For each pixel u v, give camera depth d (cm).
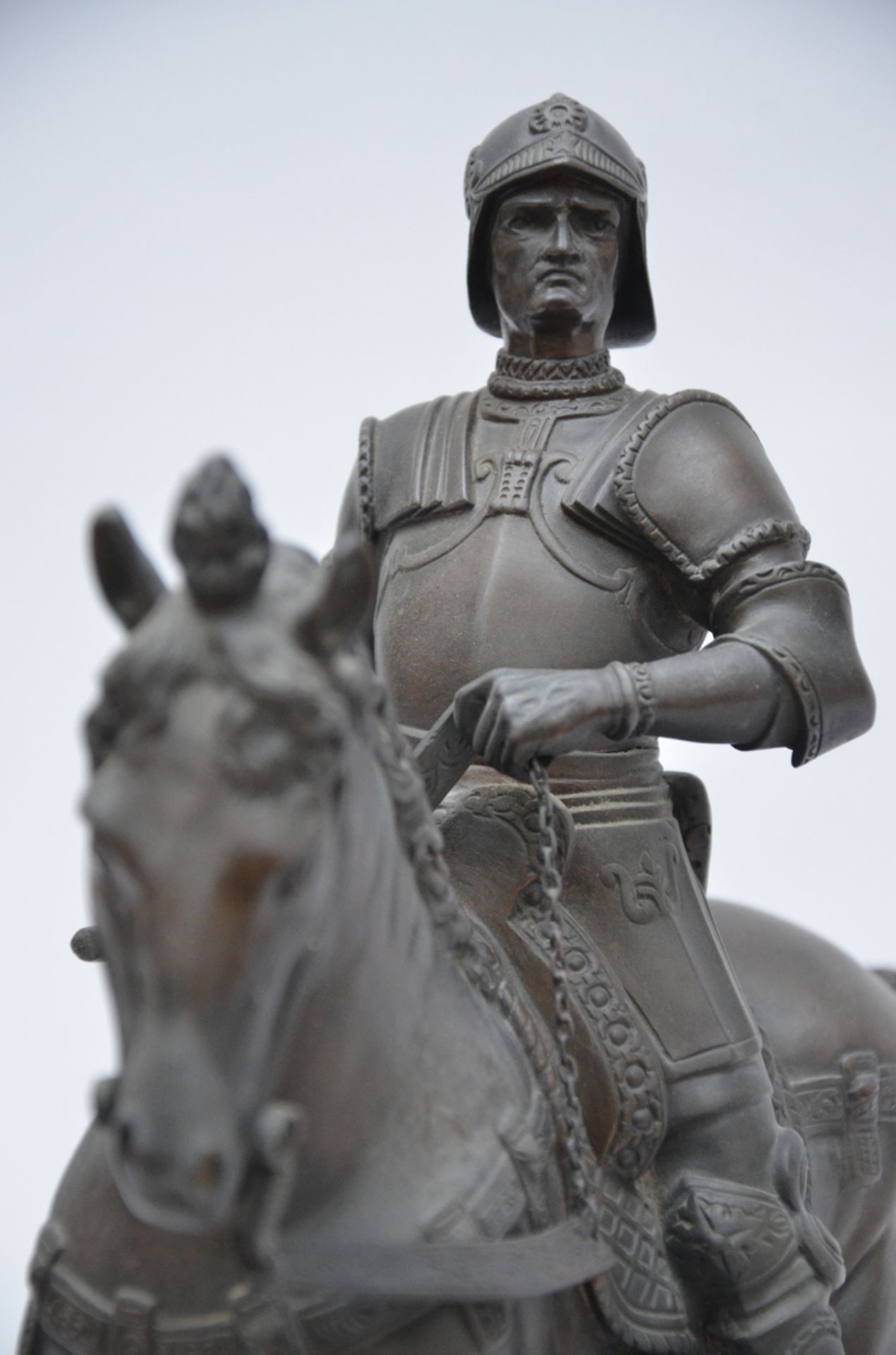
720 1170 338
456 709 322
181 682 200
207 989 195
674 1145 339
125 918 200
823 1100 402
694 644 389
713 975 350
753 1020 359
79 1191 266
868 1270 423
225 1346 244
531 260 391
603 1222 314
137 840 196
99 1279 254
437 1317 253
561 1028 297
